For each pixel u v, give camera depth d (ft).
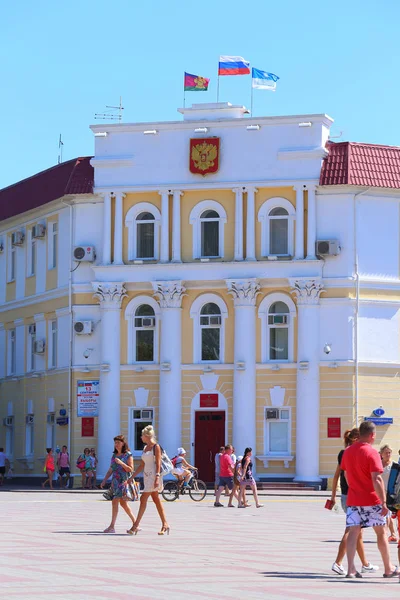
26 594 49.62
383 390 165.58
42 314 184.44
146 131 172.04
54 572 58.54
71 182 175.52
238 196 168.66
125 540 79.51
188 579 56.54
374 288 166.40
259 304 167.32
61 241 179.52
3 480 189.67
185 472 141.38
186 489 142.61
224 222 169.89
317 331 164.86
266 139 168.14
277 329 167.43
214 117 171.53
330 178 165.27
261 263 166.61
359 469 59.06
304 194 166.91
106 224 172.96
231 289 166.91
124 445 86.53
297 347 165.17
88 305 174.70
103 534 84.53
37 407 185.68
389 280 167.22
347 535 59.72
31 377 187.93
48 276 183.32
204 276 168.76
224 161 169.37
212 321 169.07
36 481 184.24
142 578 56.75
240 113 172.14
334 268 165.58
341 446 162.40
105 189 172.86
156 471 84.79
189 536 84.48
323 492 157.17
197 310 169.48
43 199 182.60
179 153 171.12
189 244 170.81
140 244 173.27
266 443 165.48
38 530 88.22
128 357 171.53
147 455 85.10
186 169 170.71
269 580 56.70
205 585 54.13
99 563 63.52
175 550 72.43
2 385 197.88
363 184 164.96
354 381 163.63
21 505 127.95
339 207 165.99
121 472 85.97
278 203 168.14
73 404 173.88
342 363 163.43
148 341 172.04
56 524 95.35
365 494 59.11
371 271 166.50
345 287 164.76
